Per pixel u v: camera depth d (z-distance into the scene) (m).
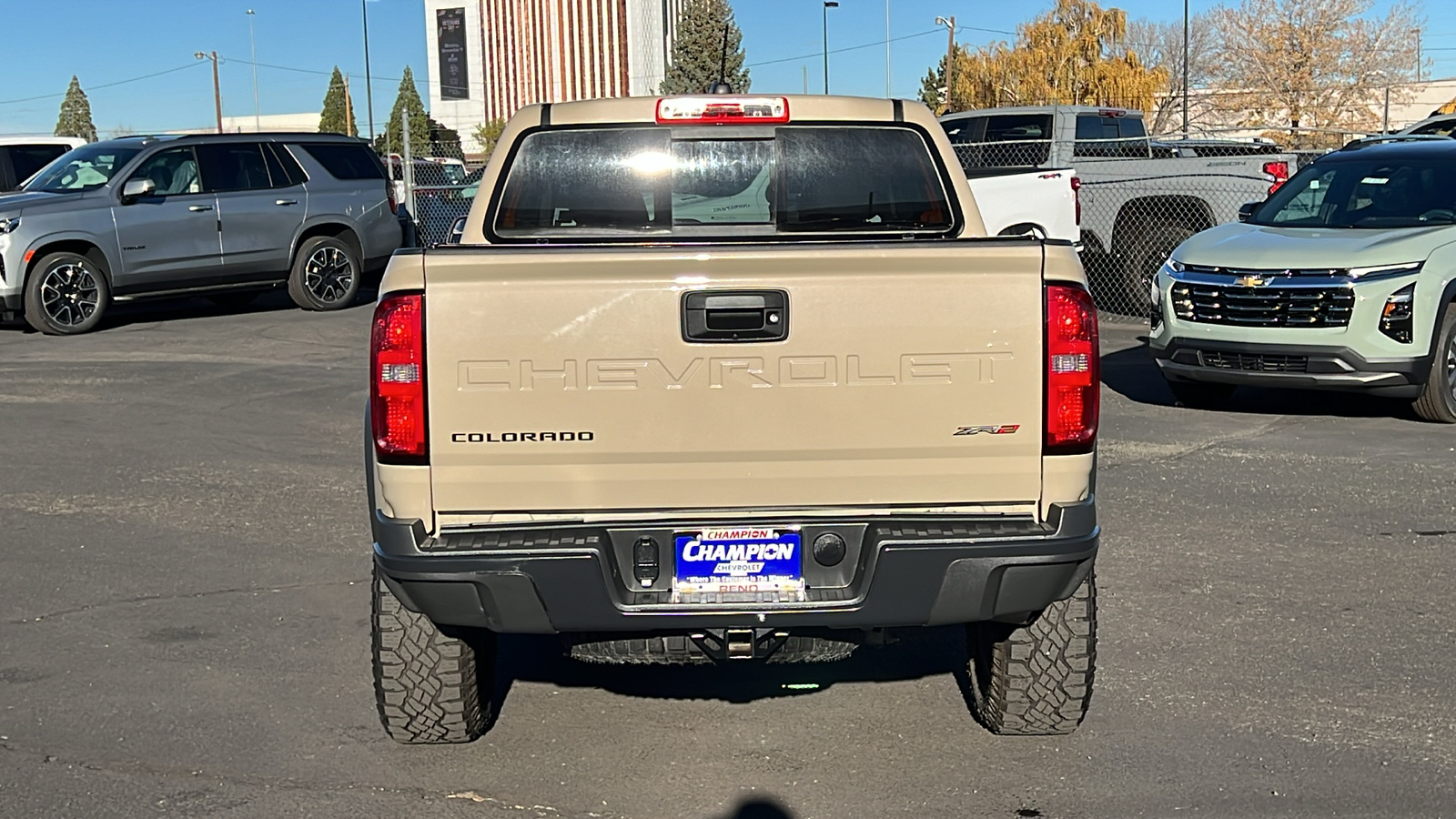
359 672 5.19
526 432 3.79
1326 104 62.41
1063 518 3.83
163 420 10.38
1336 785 4.13
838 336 3.78
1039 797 4.09
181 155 16.67
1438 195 10.28
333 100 114.50
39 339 15.13
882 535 3.78
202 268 16.62
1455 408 9.75
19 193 16.34
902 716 4.74
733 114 5.02
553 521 3.88
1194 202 15.53
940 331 3.78
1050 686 4.30
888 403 3.80
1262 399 11.01
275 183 17.33
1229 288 9.82
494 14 132.25
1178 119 70.75
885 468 3.85
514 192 5.04
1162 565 6.43
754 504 3.88
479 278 3.75
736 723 4.70
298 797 4.13
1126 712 4.71
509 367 3.77
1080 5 62.09
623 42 126.44
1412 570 6.33
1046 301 3.79
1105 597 5.96
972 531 3.81
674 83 80.31
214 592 6.18
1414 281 9.40
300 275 17.52
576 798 4.12
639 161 5.04
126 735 4.59
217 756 4.43
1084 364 3.81
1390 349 9.43
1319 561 6.48
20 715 4.77
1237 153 17.84
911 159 5.10
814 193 5.08
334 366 13.05
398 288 3.77
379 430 3.80
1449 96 74.00
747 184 5.07
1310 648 5.32
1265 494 7.78
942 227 5.10
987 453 3.84
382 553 3.85
